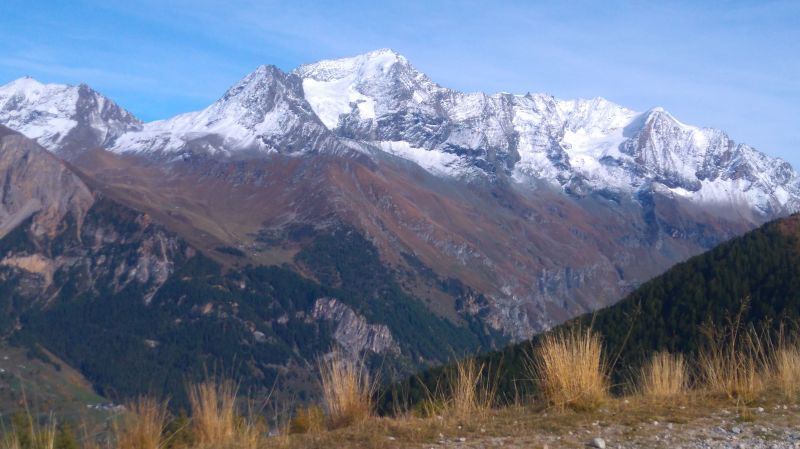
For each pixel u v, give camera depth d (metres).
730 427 11.02
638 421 11.32
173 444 11.12
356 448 10.30
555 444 10.20
